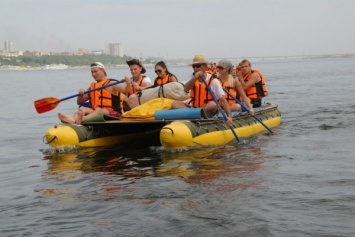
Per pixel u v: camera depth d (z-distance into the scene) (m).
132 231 4.27
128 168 6.70
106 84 8.88
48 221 4.58
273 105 11.23
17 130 11.48
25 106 18.02
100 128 8.67
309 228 4.21
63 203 5.11
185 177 6.04
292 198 5.01
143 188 5.58
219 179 5.87
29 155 8.04
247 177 5.92
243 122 9.02
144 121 8.01
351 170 6.16
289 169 6.30
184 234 4.17
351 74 40.66
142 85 9.88
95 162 7.18
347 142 8.20
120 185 5.76
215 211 4.68
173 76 9.51
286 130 9.79
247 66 10.57
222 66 9.12
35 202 5.19
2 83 41.19
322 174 5.99
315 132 9.42
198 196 5.17
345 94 19.14
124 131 9.01
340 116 11.94
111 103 8.89
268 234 4.11
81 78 54.06
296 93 20.67
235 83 9.20
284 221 4.38
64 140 8.05
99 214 4.72
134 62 9.89
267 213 4.59
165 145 7.71
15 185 6.02
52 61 154.12
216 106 8.48
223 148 7.89
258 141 8.49
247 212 4.62
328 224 4.28
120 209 4.84
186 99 8.98
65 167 6.94
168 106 8.59
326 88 23.41
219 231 4.21
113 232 4.27
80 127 8.38
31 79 52.50
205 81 8.38
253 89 10.59
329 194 5.11
